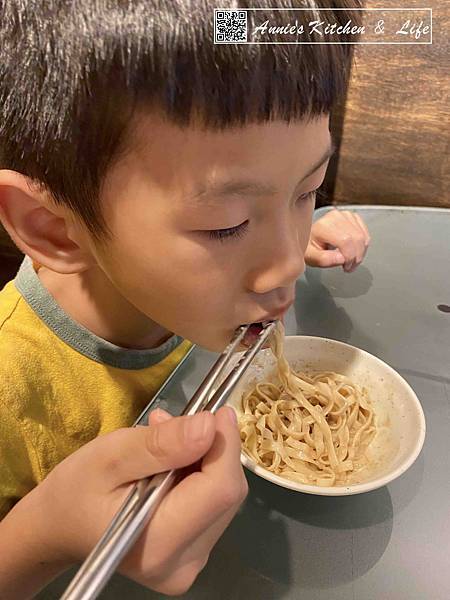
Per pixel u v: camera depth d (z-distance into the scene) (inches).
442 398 28.1
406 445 23.4
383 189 49.8
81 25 17.4
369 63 46.4
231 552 21.5
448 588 20.8
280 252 20.6
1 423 26.6
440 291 35.4
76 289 28.3
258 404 26.6
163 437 16.8
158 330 31.6
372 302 34.4
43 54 18.4
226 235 19.9
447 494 23.9
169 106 16.9
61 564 19.9
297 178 19.4
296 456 25.0
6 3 19.0
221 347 24.3
